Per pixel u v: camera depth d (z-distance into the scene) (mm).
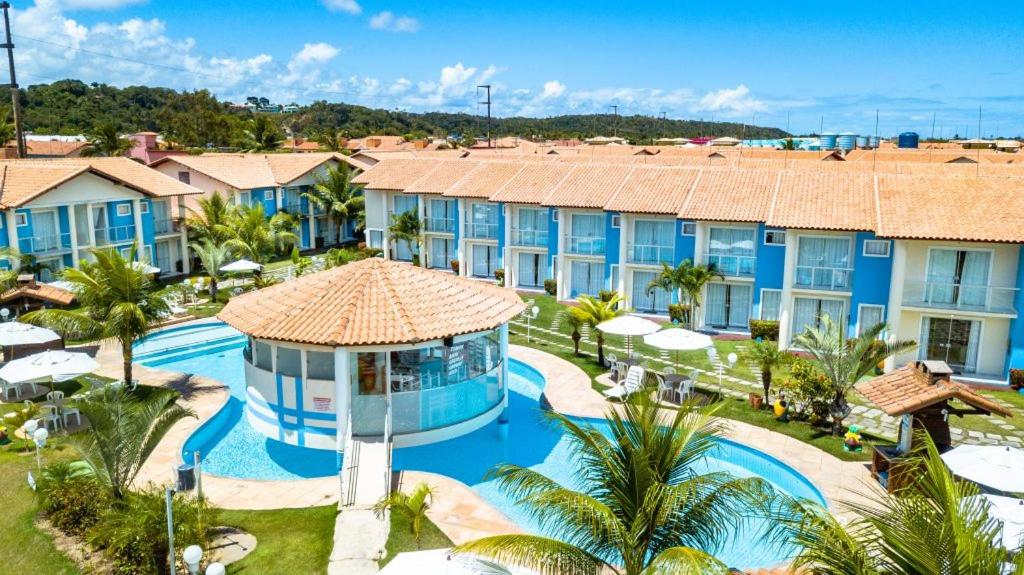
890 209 32531
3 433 21797
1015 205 31312
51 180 41969
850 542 9898
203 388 28016
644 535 12039
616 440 13086
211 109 136125
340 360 20938
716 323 39406
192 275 51625
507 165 51562
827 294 34312
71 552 15492
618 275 42562
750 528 18281
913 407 18766
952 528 9039
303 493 18859
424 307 22703
